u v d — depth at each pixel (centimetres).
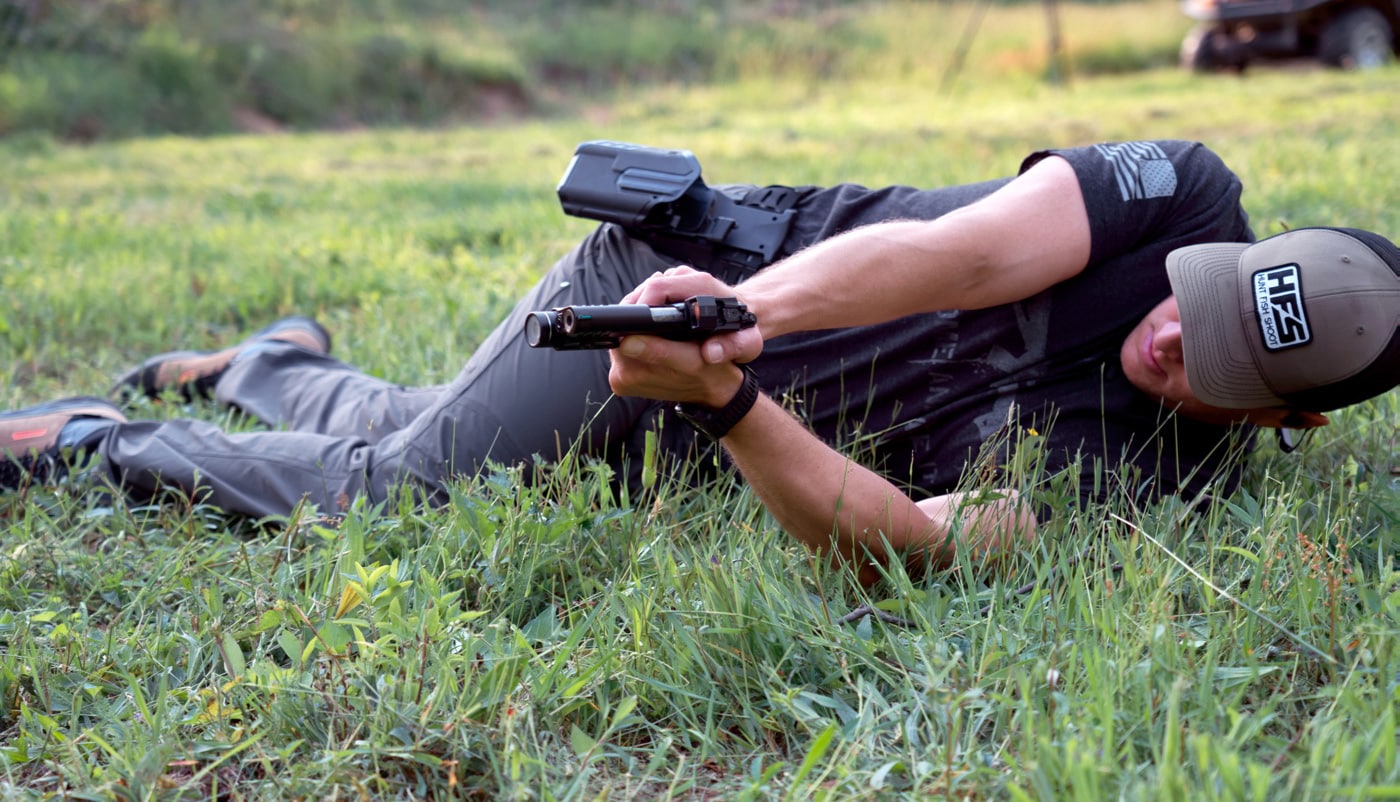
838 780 143
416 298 395
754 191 238
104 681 175
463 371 234
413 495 225
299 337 311
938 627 174
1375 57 1419
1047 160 210
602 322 154
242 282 432
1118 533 196
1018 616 176
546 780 146
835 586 188
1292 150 675
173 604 202
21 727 165
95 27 1295
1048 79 1623
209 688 167
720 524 211
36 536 220
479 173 826
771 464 178
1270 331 189
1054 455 208
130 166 904
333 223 589
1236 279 193
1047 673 153
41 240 524
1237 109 1023
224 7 1418
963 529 193
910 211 227
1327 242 191
